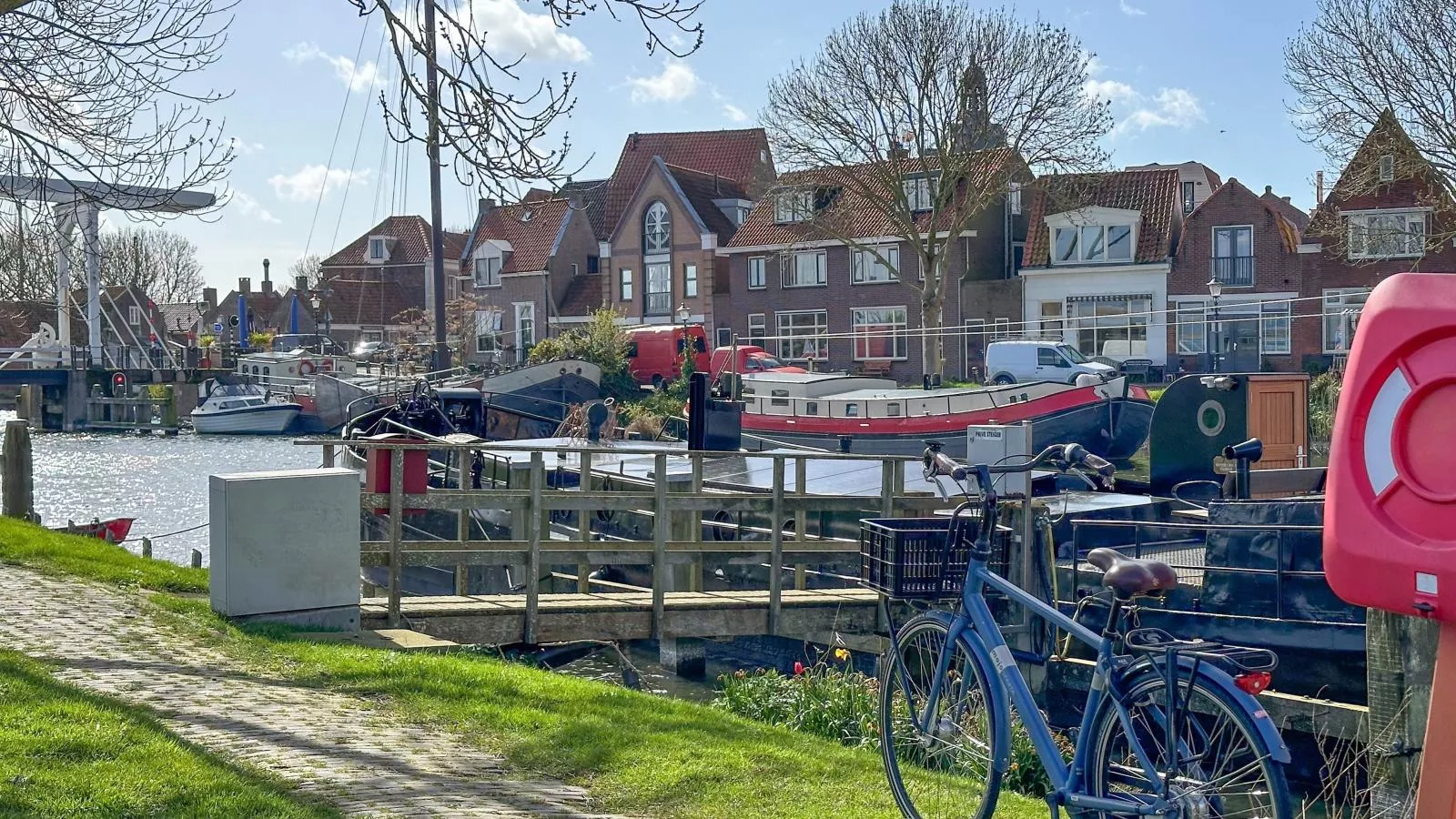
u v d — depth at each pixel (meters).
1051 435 25.81
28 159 10.23
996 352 39.22
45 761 5.20
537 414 38.44
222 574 9.07
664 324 60.31
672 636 10.78
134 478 38.84
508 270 64.44
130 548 25.77
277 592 9.10
